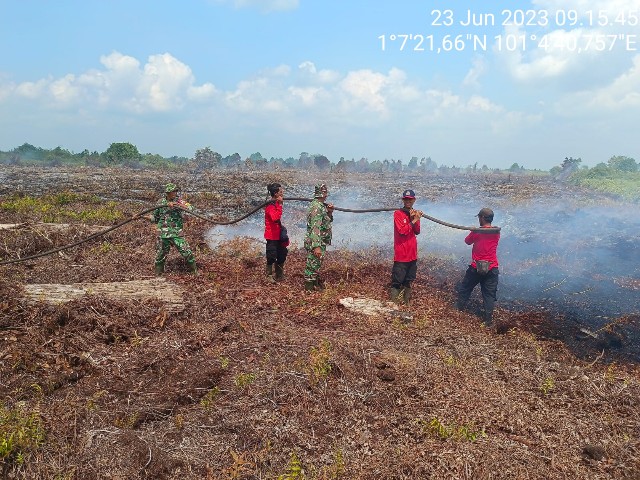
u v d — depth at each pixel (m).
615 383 4.84
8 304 6.14
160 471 3.47
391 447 3.71
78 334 5.72
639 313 7.27
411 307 7.31
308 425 3.96
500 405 4.30
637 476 3.52
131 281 7.64
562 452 3.75
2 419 3.76
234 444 3.77
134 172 36.03
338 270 8.89
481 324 6.80
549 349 6.11
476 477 3.40
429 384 4.57
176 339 5.64
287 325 6.14
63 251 9.66
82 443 3.65
